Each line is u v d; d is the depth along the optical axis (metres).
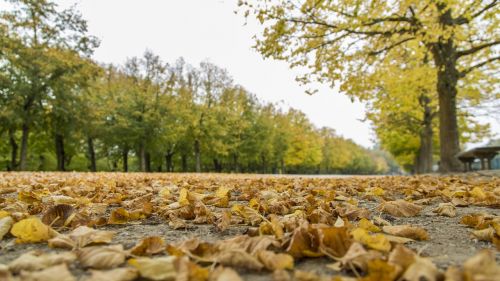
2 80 21.42
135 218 2.48
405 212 2.66
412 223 2.35
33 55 22.58
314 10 8.70
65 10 24.59
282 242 1.50
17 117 21.50
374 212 2.79
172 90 32.66
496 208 3.07
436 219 2.51
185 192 3.18
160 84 32.28
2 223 1.88
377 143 38.06
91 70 25.61
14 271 1.18
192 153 38.78
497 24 10.19
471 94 15.19
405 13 9.52
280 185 5.34
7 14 22.22
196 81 35.06
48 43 24.22
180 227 2.19
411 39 10.50
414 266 1.01
